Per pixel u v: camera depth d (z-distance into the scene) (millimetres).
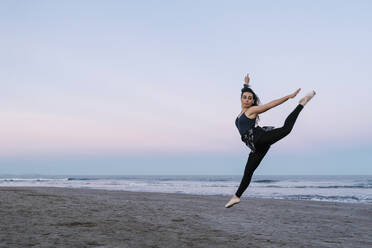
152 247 4066
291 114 3330
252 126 3383
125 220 6312
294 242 4844
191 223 6375
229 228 6004
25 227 5102
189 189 30547
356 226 7094
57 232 4805
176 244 4301
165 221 6473
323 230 6332
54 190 15484
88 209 7809
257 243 4617
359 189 32656
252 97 3518
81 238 4441
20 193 11969
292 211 9898
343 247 4633
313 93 3363
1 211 6797
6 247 3766
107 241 4301
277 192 26812
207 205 10578
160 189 29766
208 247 4203
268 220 7531
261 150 3465
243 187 3598
